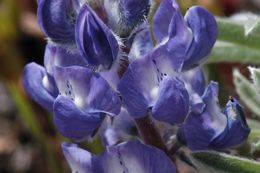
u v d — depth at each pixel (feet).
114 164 0.53
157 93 0.52
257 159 0.62
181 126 0.54
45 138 0.83
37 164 0.95
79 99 0.52
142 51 0.54
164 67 0.52
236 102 0.53
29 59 1.01
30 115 0.82
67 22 0.52
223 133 0.53
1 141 0.99
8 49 0.99
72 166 0.54
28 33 1.01
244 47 0.69
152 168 0.53
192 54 0.53
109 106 0.51
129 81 0.51
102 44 0.51
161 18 0.53
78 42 0.51
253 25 0.58
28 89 0.56
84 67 0.52
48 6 0.51
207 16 0.52
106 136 0.57
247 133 0.54
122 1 0.52
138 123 0.55
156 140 0.55
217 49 0.69
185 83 0.54
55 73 0.52
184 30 0.52
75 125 0.51
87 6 0.50
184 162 0.56
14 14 1.00
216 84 0.54
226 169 0.53
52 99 0.54
